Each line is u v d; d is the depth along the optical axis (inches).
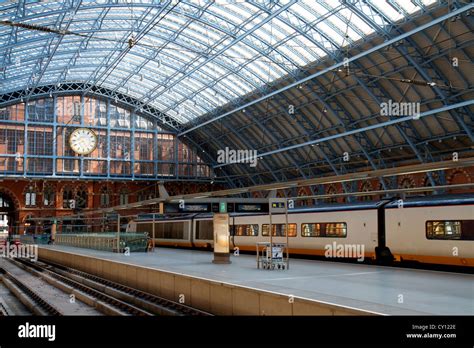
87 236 1815.9
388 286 666.2
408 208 969.5
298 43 1696.6
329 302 470.6
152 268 853.8
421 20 1382.9
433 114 1628.9
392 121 1668.3
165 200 1346.0
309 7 1537.9
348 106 1877.5
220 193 1187.9
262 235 1375.5
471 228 853.8
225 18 1718.8
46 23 1700.3
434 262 924.0
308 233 1214.9
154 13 1747.0
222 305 631.8
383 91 1690.5
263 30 1727.4
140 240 1510.8
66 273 1352.1
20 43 1717.5
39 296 949.8
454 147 1696.6
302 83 1809.8
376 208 1043.9
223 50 1873.8
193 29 1849.2
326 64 1734.7
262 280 721.6
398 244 980.6
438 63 1467.8
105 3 1588.3
